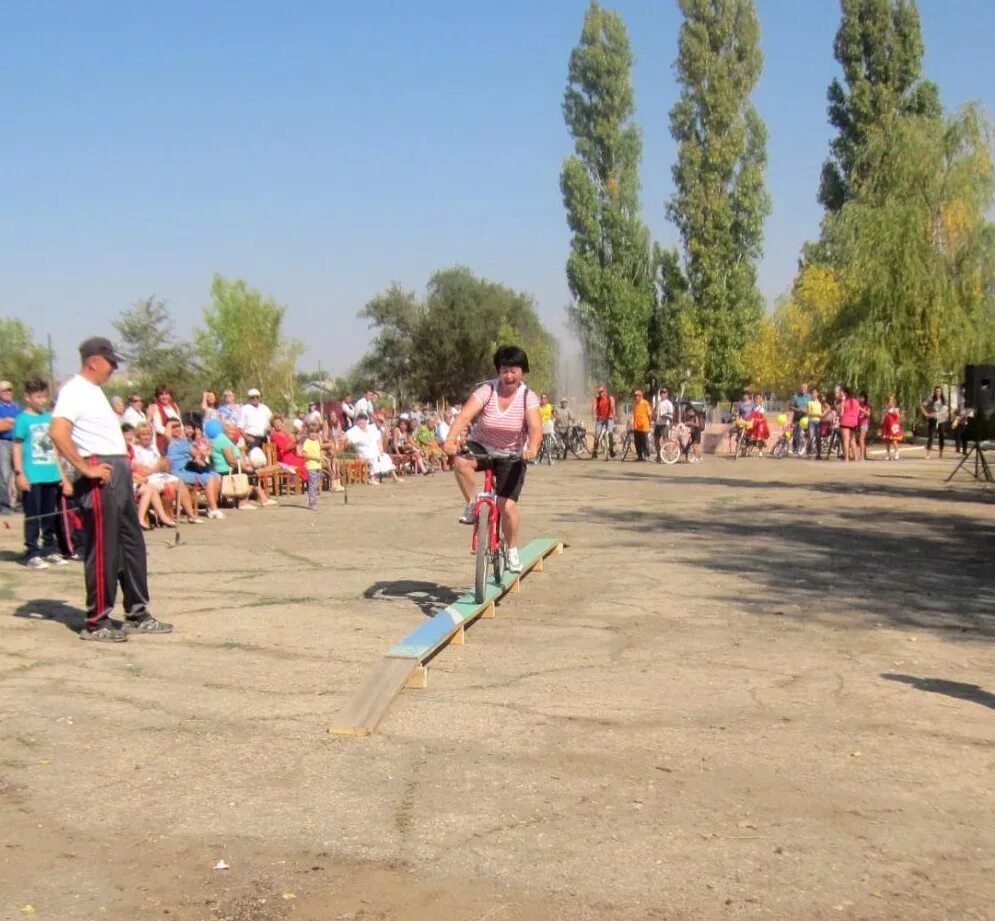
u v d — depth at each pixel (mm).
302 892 3746
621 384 54656
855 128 49406
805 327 52062
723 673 6691
